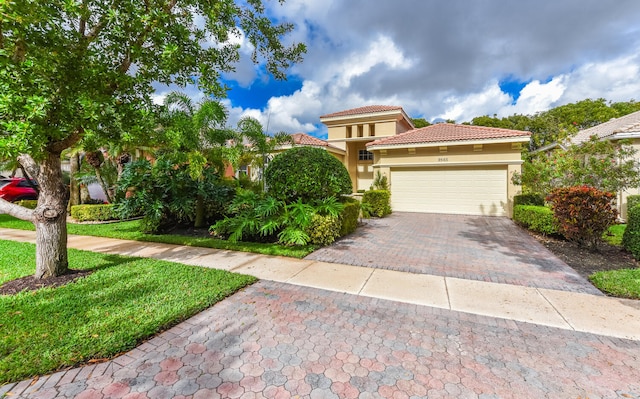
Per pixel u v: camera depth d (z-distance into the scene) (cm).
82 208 1197
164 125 768
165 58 464
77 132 460
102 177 1339
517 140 1218
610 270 539
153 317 355
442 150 1385
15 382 245
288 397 234
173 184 920
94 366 268
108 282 475
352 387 245
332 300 423
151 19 439
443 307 401
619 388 243
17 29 350
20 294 420
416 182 1461
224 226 839
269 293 448
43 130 370
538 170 1031
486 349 301
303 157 827
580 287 470
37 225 486
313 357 287
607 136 1048
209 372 263
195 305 390
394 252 700
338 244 783
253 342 312
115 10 423
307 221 706
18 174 2030
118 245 779
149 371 263
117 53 479
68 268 537
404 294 446
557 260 624
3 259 615
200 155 884
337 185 840
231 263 607
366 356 289
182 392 238
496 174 1305
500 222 1141
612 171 846
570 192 707
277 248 709
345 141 2348
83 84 416
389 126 2242
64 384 244
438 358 286
